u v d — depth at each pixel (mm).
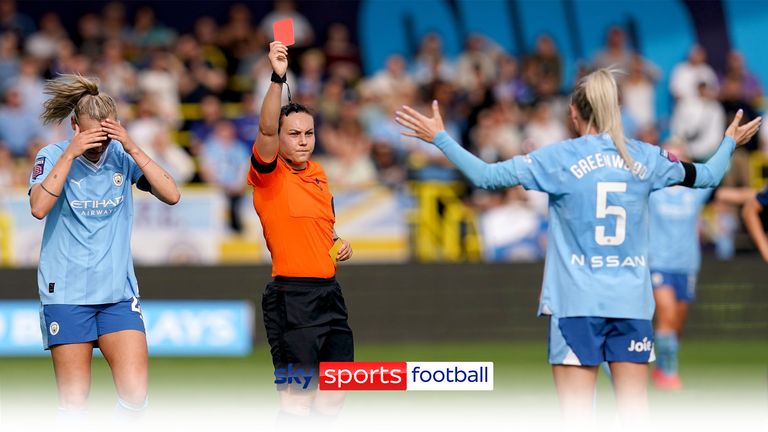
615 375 20250
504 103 57219
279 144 22203
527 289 47531
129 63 56781
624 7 62375
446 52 62031
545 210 51281
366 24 61469
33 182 21688
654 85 61250
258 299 46438
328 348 22531
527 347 46312
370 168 53562
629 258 20078
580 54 62188
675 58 62312
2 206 47531
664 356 35469
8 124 53844
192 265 46344
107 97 21703
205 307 43781
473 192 51719
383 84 56656
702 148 58594
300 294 22094
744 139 22016
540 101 57969
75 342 21734
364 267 47094
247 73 57812
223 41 58375
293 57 58875
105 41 58812
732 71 60156
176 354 43656
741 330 48344
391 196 49844
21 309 43344
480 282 47406
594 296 19859
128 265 22375
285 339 22109
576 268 20062
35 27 59000
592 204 19984
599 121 20328
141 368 21922
